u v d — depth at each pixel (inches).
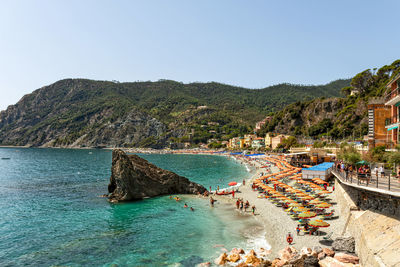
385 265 590.6
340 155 2230.6
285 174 2541.8
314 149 3213.6
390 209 772.0
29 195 2049.7
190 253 986.1
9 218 1424.7
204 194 2011.6
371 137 1806.1
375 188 783.1
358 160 1667.1
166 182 2063.2
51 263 906.1
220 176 3248.0
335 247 888.9
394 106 1494.8
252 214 1480.1
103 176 3250.5
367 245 709.9
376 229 743.7
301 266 799.7
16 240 1109.1
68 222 1360.7
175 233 1200.2
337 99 6382.9
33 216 1465.3
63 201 1838.1
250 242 1080.8
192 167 4453.7
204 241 1101.7
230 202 1781.5
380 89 4736.7
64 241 1102.4
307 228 1143.6
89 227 1284.4
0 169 4087.1
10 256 957.2
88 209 1624.0
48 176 3250.5
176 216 1471.5
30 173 3572.8
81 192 2172.7
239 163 5231.3
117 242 1093.8
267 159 4945.9
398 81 1382.9
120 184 1878.7
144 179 1964.8
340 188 1419.8
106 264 899.4
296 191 1722.4
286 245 1015.6
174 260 927.0
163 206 1694.1
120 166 1868.8
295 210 1269.7
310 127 6461.6
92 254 977.5
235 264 881.5
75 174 3457.2
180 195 2032.5
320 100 6924.2
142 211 1577.3
